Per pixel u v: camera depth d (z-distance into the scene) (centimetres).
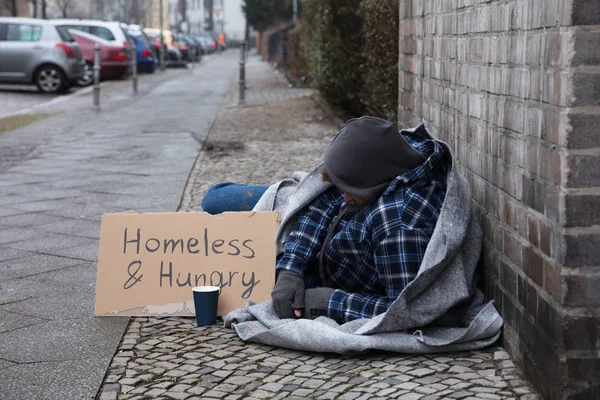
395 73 1005
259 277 469
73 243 647
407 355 394
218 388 361
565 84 308
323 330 395
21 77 2206
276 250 470
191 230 480
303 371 378
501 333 399
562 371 321
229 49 8894
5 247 637
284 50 3262
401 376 367
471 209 441
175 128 1405
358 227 418
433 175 423
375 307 407
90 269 573
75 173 968
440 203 416
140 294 470
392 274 401
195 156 1077
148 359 400
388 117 1013
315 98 1795
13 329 451
